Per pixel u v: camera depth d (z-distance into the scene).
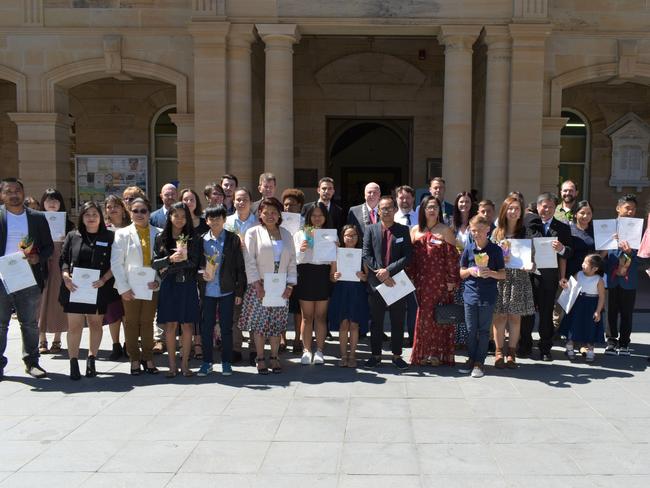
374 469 4.67
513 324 7.40
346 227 7.41
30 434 5.37
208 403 6.14
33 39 12.62
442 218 8.34
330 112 15.46
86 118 15.54
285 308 7.17
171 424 5.57
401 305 7.28
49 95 12.73
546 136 12.41
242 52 11.90
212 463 4.77
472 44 11.80
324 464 4.75
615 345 8.20
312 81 15.43
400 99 15.46
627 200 8.02
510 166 11.85
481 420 5.67
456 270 7.39
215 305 7.11
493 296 7.02
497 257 7.02
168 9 12.45
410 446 5.08
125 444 5.14
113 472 4.63
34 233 7.11
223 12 11.68
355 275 7.19
